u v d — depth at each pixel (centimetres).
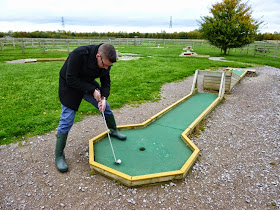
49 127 388
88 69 244
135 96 587
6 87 654
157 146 321
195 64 1168
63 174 267
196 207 219
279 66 1113
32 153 313
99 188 243
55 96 570
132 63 1189
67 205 220
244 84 750
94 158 288
